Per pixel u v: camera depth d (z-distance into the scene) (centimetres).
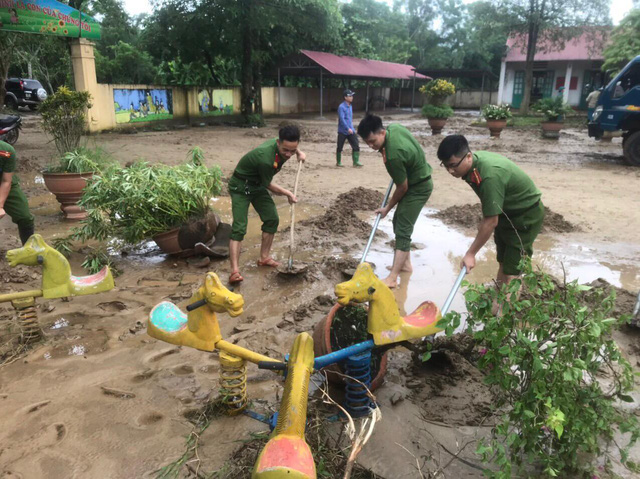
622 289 462
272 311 439
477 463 257
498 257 436
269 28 2181
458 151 343
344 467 247
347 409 293
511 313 243
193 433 274
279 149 485
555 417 205
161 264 552
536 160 1321
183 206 549
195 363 352
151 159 1230
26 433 277
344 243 627
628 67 1238
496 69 4594
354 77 3077
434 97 1958
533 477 242
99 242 619
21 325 366
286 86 3384
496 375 245
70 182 688
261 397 313
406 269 537
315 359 269
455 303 454
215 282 265
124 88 1961
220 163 1193
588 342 232
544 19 2627
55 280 360
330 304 449
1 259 539
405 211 479
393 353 371
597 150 1520
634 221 723
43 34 1544
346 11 3756
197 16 2036
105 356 359
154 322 285
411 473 249
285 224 714
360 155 1402
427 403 308
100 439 272
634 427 236
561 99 1808
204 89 2405
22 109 2672
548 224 691
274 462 189
